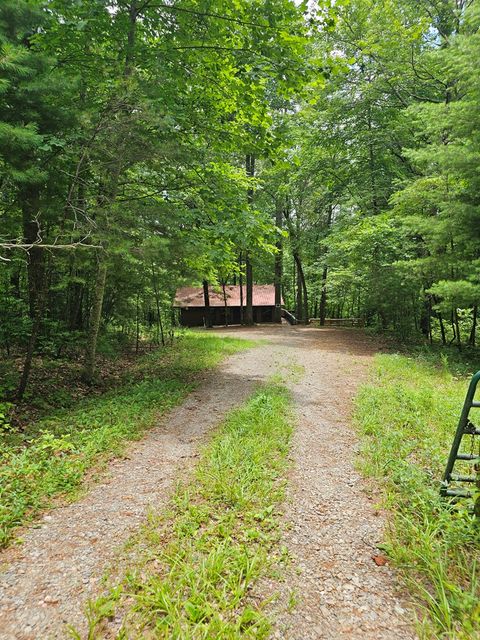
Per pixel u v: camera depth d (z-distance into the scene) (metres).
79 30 7.48
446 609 2.29
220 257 9.73
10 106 5.93
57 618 2.39
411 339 16.09
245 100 8.25
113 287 12.10
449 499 3.38
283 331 21.86
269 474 4.21
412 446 4.76
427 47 14.97
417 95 16.08
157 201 9.50
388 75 15.81
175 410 6.86
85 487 4.06
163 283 11.72
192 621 2.31
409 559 2.83
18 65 5.30
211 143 9.53
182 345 14.90
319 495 3.86
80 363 10.90
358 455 4.79
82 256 7.79
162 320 17.14
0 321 9.30
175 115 8.14
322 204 22.62
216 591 2.53
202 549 2.98
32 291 9.55
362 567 2.85
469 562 2.76
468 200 9.82
